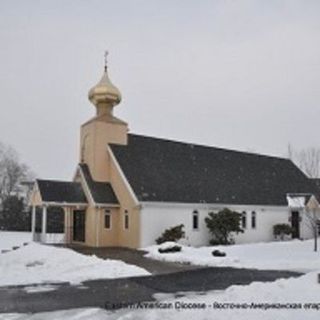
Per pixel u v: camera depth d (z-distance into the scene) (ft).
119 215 100.37
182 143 122.83
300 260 73.51
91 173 103.55
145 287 49.39
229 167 126.11
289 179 138.51
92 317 34.94
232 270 63.77
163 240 92.84
